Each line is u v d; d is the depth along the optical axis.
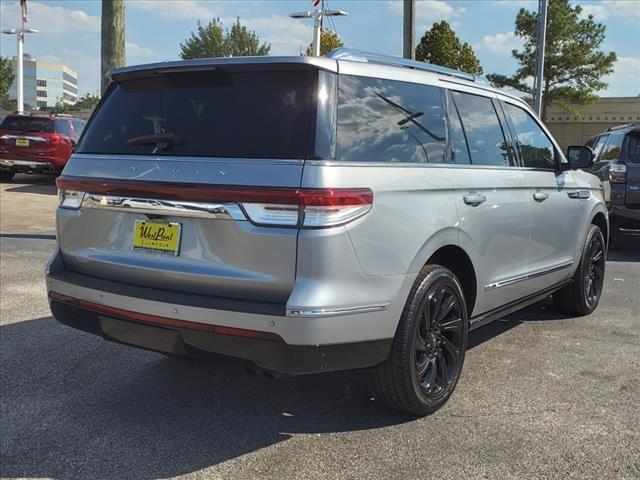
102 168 3.31
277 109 2.99
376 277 2.99
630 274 7.70
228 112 3.09
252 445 3.19
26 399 3.72
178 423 3.43
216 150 3.00
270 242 2.80
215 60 3.14
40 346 4.63
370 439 3.25
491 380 4.05
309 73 3.00
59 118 17.14
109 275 3.34
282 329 2.76
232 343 2.87
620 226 9.20
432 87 3.71
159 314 3.01
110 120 3.49
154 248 3.13
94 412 3.56
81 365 4.27
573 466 2.97
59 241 3.59
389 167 3.13
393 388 3.28
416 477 2.88
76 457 3.06
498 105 4.38
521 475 2.89
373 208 2.96
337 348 2.88
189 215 2.97
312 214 2.76
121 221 3.27
